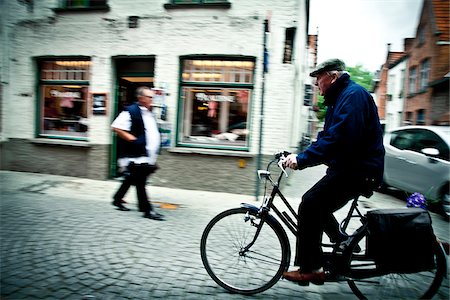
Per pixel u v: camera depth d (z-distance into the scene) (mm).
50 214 4852
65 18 7641
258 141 6898
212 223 2977
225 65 7098
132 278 3051
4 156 8211
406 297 2785
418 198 3463
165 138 7195
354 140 2490
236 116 7102
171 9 7074
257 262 2922
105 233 4164
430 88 15938
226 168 6988
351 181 2609
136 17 7250
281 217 2869
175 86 7168
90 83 7605
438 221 5711
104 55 7473
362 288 2971
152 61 7551
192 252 3723
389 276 2809
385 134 8281
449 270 3500
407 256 2549
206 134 7250
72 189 6645
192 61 7227
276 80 6766
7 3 7887
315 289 3035
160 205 5770
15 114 8133
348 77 2666
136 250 3689
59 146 7922
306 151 2594
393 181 7523
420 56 17922
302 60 10719
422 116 17406
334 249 2779
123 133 4781
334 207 2678
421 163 6484
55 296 2678
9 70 8055
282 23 6691
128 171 4969
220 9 6898
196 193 6859
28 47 7910
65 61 7934
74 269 3164
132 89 8102
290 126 7102
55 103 8078
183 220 4926
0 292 2689
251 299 2811
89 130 7648
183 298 2752
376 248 2594
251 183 6906
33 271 3084
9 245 3660
